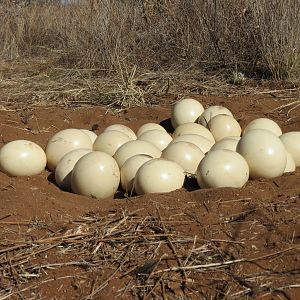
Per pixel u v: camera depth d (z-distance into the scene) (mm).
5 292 955
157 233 1100
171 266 992
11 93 2479
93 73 2746
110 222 1153
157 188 1291
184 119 1894
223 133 1697
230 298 905
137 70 2672
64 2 3613
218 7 2752
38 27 4004
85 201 1298
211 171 1302
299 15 2521
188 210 1184
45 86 2564
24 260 1030
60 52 3449
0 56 3535
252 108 2189
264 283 932
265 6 2562
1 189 1319
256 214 1144
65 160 1432
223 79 2582
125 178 1370
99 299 926
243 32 2666
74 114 2188
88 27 2867
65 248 1064
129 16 2928
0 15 3854
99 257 1037
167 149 1439
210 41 2787
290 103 2199
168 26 2959
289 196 1230
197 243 1055
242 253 1016
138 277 971
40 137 1958
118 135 1540
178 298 921
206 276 963
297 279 932
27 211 1201
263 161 1355
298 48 2518
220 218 1143
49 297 941
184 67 2766
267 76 2574
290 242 1031
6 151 1453
